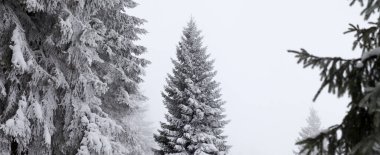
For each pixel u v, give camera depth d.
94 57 10.84
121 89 12.82
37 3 8.88
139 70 13.27
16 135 8.34
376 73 3.46
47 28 10.05
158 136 19.92
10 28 9.15
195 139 18.59
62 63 10.45
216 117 20.11
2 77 9.08
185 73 20.72
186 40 21.17
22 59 8.36
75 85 10.33
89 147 9.84
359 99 3.46
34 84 9.19
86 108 10.35
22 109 8.77
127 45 13.15
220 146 19.92
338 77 3.50
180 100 19.92
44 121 9.24
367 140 2.97
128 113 13.59
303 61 3.61
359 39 3.83
